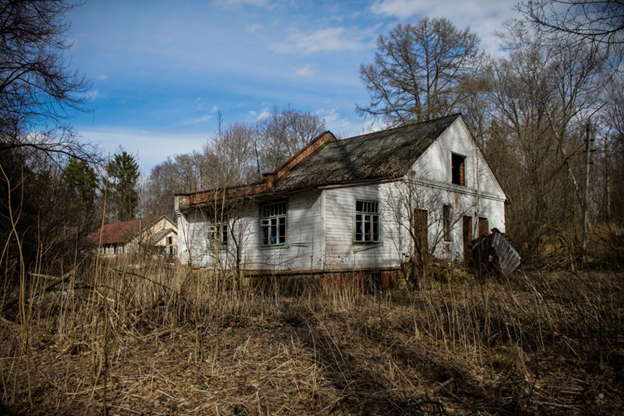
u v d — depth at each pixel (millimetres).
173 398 4727
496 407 4453
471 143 19688
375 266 15039
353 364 5738
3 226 11531
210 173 10016
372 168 15180
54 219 13117
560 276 10695
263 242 16469
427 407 4414
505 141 27172
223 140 10898
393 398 4645
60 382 5125
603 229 10219
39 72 14078
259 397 4719
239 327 8016
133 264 9188
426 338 6977
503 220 21812
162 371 5527
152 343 6734
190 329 7602
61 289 7367
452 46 33125
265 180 16422
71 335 6832
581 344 6020
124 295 7391
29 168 13672
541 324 7195
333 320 8562
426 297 9289
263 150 45781
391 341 6871
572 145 22359
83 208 14453
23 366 5688
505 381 4996
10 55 14031
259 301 10469
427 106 32969
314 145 19391
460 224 18531
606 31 7969
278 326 8164
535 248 16531
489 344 6387
